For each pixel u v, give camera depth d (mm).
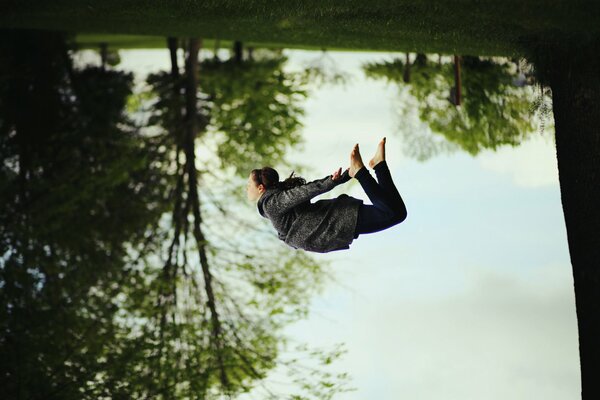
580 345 7855
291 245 6395
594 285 7633
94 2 10969
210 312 15797
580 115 7555
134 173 19875
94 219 18469
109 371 12664
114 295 15922
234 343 15273
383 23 9320
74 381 12289
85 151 20000
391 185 6082
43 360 12602
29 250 15914
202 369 14172
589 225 7621
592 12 6738
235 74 22438
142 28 14938
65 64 20344
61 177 18641
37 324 13398
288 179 6520
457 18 8312
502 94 16094
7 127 18688
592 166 7539
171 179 19750
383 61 20172
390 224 6094
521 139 16375
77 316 14664
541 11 7098
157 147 20516
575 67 7527
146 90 22656
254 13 10094
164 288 15750
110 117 20719
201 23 12797
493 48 9078
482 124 16859
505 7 7395
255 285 16016
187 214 17953
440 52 11422
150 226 18688
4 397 11922
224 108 21562
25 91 19047
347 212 6129
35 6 11539
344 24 9891
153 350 13461
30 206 17391
